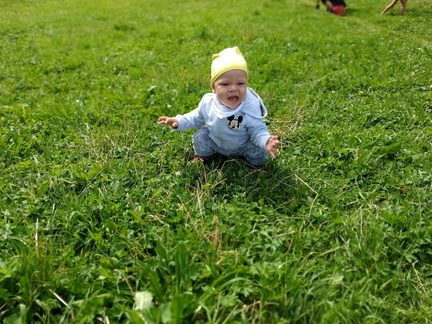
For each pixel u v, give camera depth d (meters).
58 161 1.49
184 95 2.07
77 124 1.75
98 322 0.90
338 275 0.99
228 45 2.89
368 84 2.00
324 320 0.87
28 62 2.64
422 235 1.09
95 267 1.03
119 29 3.46
